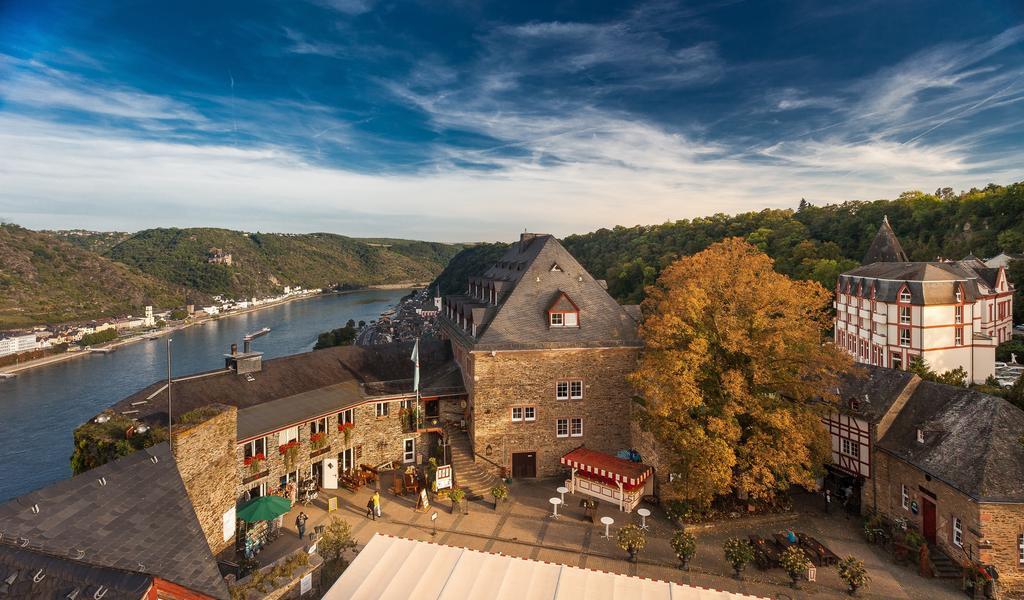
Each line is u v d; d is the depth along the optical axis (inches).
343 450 1380.4
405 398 1487.5
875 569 1004.6
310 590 781.9
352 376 1549.0
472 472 1376.7
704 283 1293.1
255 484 1165.1
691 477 1131.9
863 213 4677.7
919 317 2196.1
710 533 1156.5
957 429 1047.6
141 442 899.4
